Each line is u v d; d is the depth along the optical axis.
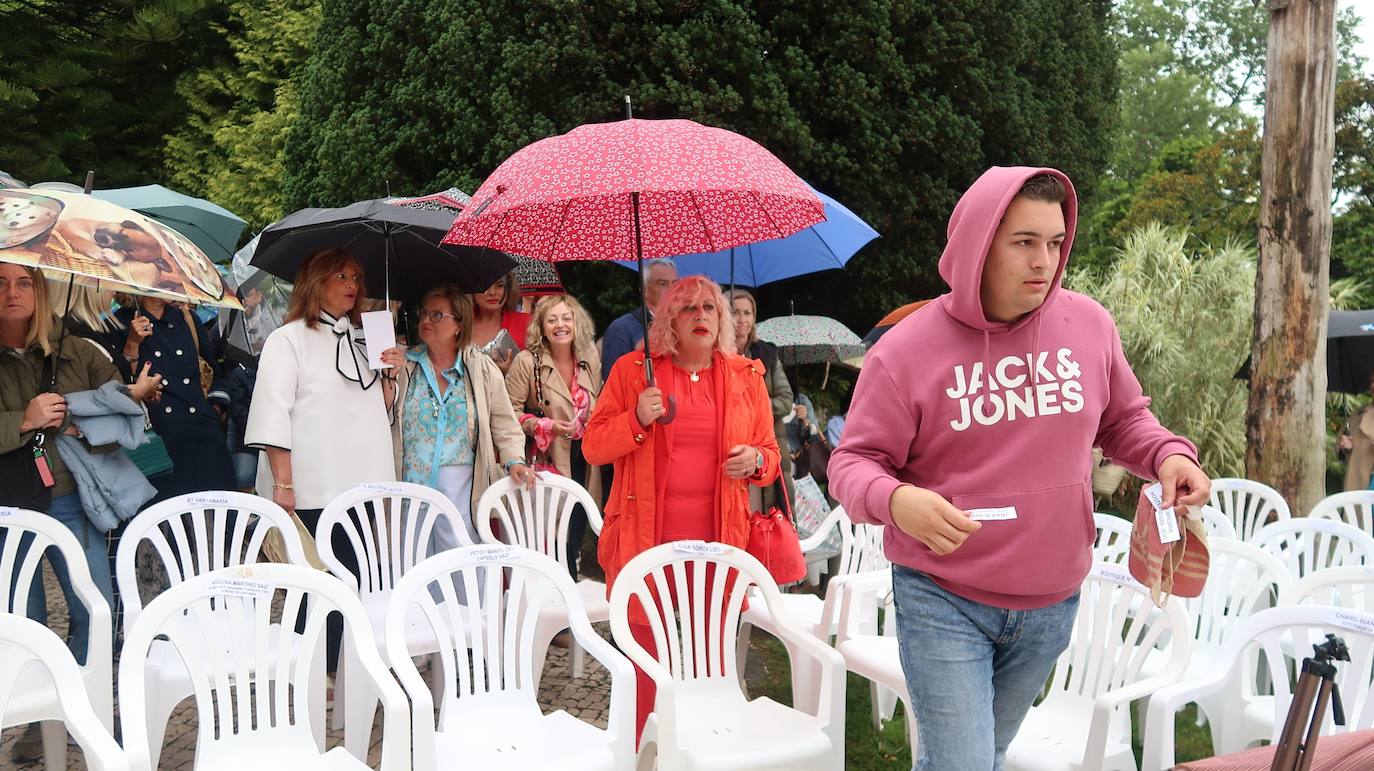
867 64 7.01
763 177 2.91
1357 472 5.84
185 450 4.61
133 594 3.15
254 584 2.56
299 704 2.61
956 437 2.00
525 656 2.94
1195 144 21.52
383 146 7.42
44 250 2.78
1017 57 7.45
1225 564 3.72
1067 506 1.98
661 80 6.82
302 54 14.13
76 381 3.71
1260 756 2.02
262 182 13.70
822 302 8.10
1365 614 2.51
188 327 4.96
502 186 2.99
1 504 3.45
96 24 13.62
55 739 3.06
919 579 2.06
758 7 6.98
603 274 7.30
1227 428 8.77
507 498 4.29
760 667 4.70
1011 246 1.92
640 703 3.26
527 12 6.68
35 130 13.03
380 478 3.96
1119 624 2.95
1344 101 17.14
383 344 3.87
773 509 3.38
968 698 1.98
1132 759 2.73
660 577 3.02
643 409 3.10
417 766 2.44
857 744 3.83
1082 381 2.01
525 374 4.95
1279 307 5.34
